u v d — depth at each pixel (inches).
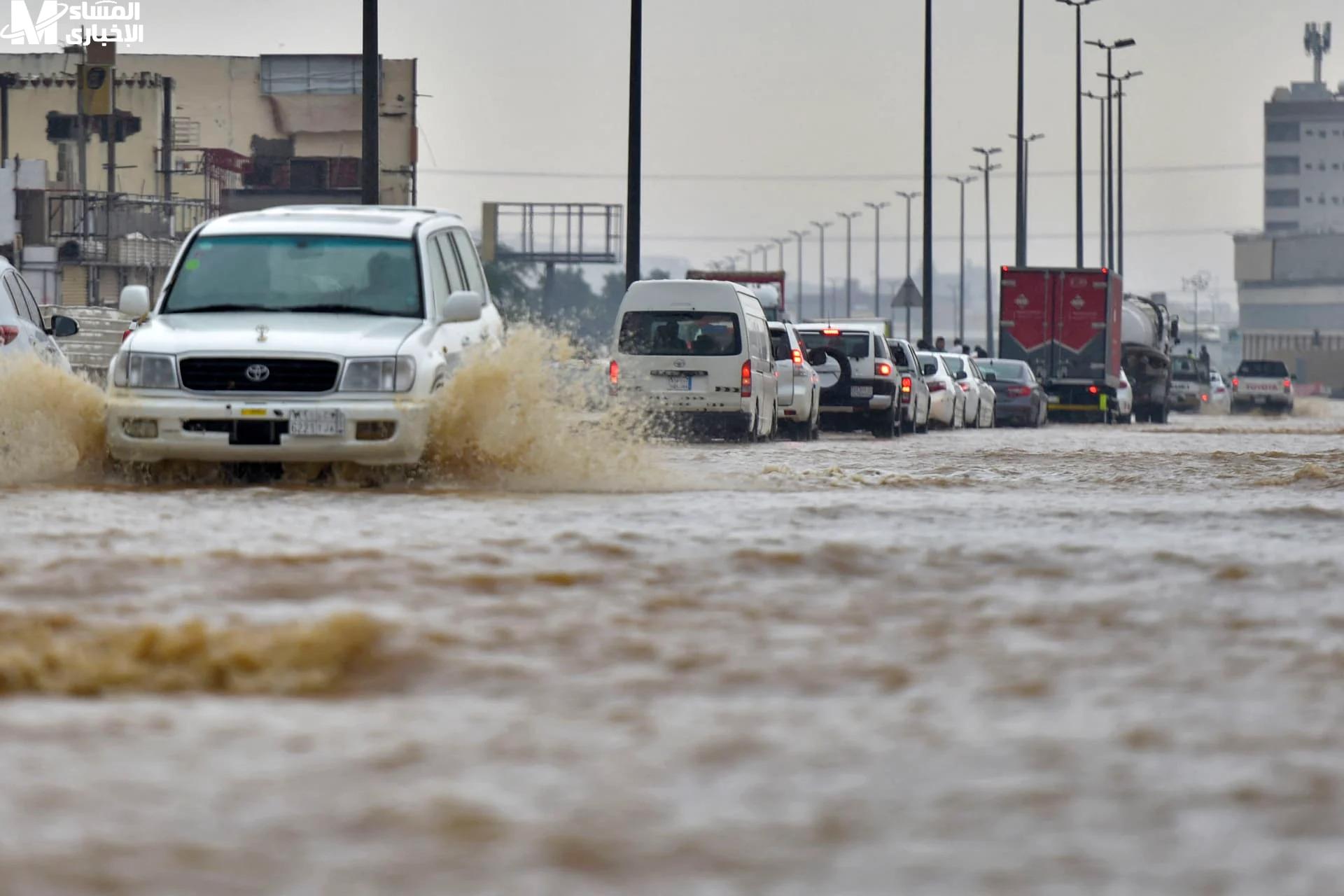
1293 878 378.3
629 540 1004.6
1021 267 5502.0
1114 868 385.4
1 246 7140.8
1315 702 571.5
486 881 371.2
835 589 822.5
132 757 479.8
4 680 578.6
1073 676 617.9
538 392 1541.6
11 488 1382.9
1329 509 1269.7
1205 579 866.8
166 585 799.7
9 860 379.6
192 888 362.0
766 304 4451.3
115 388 1481.3
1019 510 1262.3
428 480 1505.9
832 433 3919.8
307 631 646.5
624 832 411.5
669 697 576.7
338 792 445.7
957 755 494.0
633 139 4293.8
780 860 389.7
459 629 689.6
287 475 1497.3
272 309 1568.7
